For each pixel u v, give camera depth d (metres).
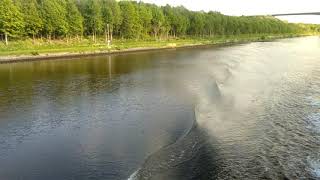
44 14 87.50
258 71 49.06
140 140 20.81
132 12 112.44
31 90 36.41
